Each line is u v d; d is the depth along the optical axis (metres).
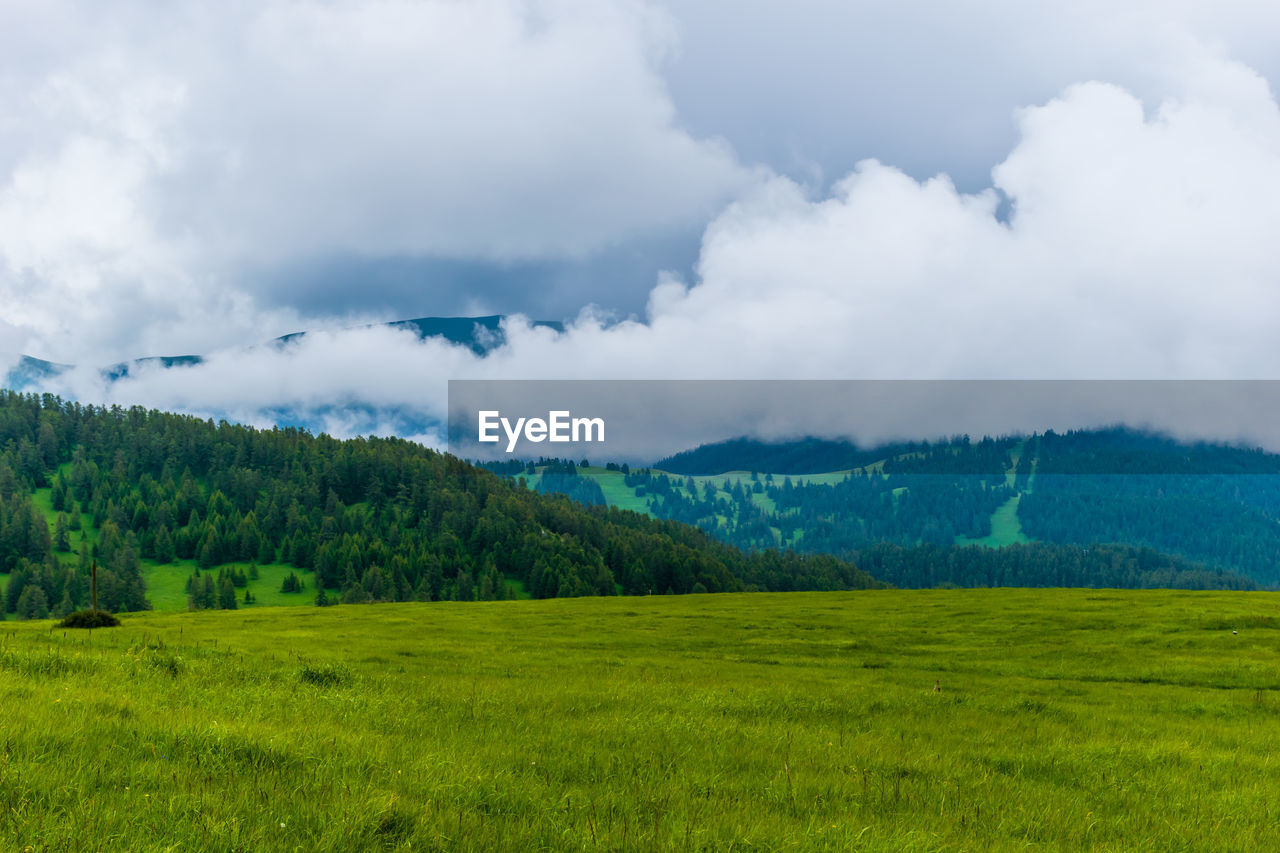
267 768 11.98
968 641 51.84
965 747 19.91
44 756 11.24
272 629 55.09
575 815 11.17
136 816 9.18
